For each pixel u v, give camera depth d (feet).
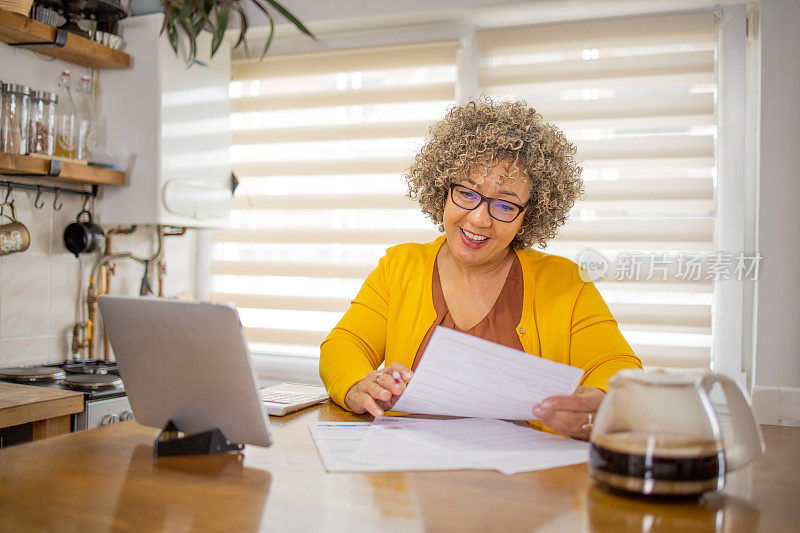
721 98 7.22
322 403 4.23
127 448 3.10
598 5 7.34
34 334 7.22
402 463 2.87
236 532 2.15
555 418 3.28
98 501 2.41
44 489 2.53
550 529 2.19
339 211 8.61
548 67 7.61
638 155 7.36
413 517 2.28
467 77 7.99
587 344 4.50
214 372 2.92
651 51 7.42
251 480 2.66
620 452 2.45
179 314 2.88
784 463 3.05
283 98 8.62
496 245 4.67
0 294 6.86
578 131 7.67
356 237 8.39
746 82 7.18
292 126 8.68
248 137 8.79
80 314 7.74
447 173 4.73
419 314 4.91
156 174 7.35
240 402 2.93
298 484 2.61
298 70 8.57
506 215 4.59
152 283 8.59
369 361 4.83
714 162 7.21
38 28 6.38
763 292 6.78
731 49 7.16
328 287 8.67
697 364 7.24
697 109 7.20
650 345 7.39
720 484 2.46
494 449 3.11
